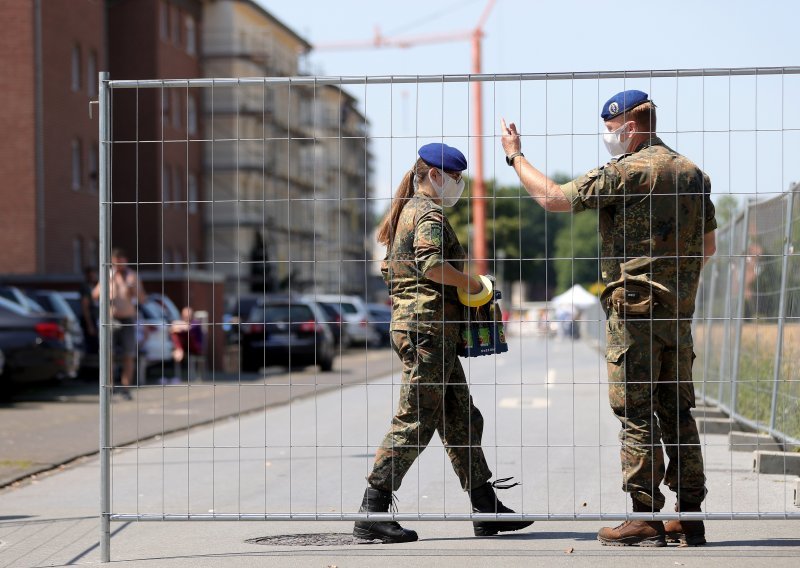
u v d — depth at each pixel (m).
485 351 9.09
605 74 8.45
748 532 9.28
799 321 13.45
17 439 18.03
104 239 8.55
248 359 43.44
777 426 14.57
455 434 9.26
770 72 8.41
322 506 11.38
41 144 58.38
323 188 102.06
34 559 8.74
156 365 36.22
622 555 8.33
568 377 33.62
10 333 25.59
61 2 60.84
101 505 8.52
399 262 9.08
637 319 8.64
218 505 11.55
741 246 18.12
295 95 102.50
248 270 91.31
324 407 24.64
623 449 8.75
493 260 8.88
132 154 74.69
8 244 57.94
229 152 91.50
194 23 86.81
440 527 9.85
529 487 12.23
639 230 8.62
